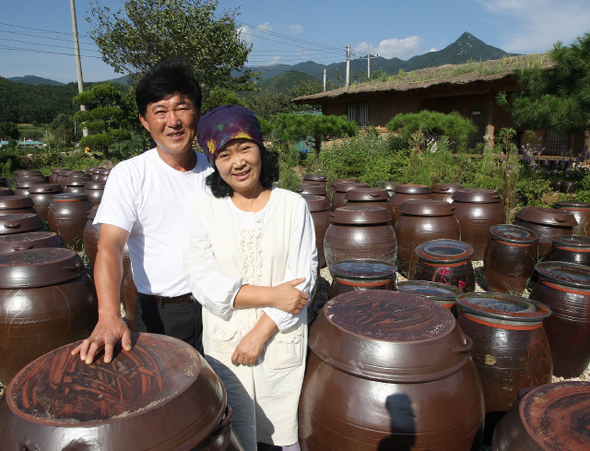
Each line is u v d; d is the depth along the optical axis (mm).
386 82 17562
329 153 14102
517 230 4902
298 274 2014
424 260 4113
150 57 19578
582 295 3191
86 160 21031
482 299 2824
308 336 2266
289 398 2055
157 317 2480
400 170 11164
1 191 8227
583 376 3504
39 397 1435
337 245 4887
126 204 2191
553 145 14117
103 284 1968
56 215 6449
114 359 1672
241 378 1987
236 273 1985
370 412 1835
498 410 2559
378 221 4809
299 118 15297
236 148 1805
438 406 1822
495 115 14789
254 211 2002
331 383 1956
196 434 1441
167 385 1512
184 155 2350
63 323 3064
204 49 18922
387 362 1841
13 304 2953
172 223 2359
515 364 2486
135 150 23203
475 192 6047
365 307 2244
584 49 8062
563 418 1602
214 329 2033
